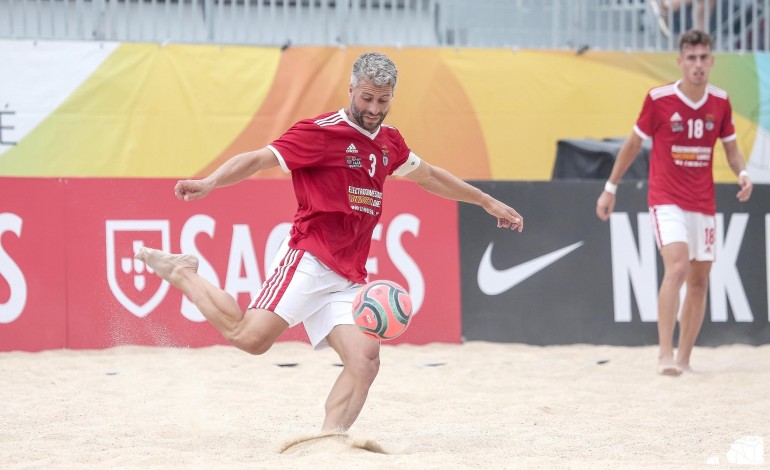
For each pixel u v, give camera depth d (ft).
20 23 127.34
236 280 99.96
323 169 50.98
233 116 126.52
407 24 133.18
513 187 105.70
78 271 96.89
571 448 53.42
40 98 121.49
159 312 98.02
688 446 54.34
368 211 52.11
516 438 56.44
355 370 50.62
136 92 123.95
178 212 99.14
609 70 134.82
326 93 128.36
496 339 104.47
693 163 84.69
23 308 95.61
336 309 51.72
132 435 56.90
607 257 106.42
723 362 95.76
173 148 124.98
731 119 87.51
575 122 134.10
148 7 131.34
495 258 104.99
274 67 127.65
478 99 132.05
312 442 51.55
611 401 71.61
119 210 97.81
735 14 142.31
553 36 139.95
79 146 122.42
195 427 59.88
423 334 102.89
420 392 74.90
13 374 82.28
